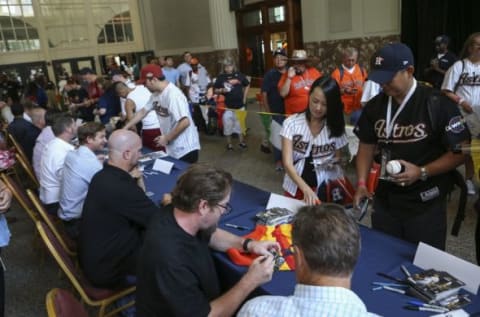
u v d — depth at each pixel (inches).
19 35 486.0
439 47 199.3
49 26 501.0
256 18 422.9
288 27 389.1
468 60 124.3
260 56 430.6
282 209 79.6
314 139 85.5
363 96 146.6
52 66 508.1
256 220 78.6
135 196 77.5
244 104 243.8
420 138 65.2
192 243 53.6
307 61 167.6
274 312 36.1
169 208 56.4
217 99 248.8
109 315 81.3
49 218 96.2
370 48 309.7
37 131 179.6
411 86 65.0
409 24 273.3
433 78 201.2
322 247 34.5
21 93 396.5
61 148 116.5
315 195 81.4
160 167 121.8
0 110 286.4
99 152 121.8
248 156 219.6
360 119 74.8
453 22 253.3
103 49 535.8
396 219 71.1
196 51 484.1
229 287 65.3
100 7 525.0
